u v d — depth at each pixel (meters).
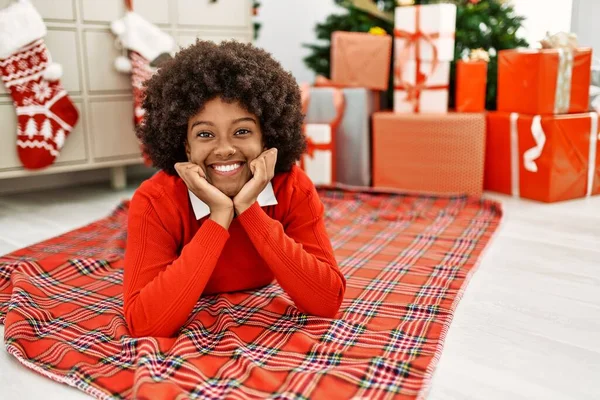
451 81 2.66
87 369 0.94
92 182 2.87
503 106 2.37
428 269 1.47
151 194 1.04
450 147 2.36
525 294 1.34
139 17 2.38
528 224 1.94
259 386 0.88
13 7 2.10
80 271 1.47
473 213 2.06
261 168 0.98
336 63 2.56
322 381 0.89
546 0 2.69
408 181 2.47
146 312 0.97
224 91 0.95
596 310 1.25
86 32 2.31
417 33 2.38
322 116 2.50
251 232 1.00
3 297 1.31
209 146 0.97
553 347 1.08
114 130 2.46
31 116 2.18
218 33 2.67
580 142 2.21
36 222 2.10
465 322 1.19
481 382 0.95
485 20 2.51
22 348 1.03
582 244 1.72
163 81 1.00
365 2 2.70
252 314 1.14
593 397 0.91
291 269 1.01
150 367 0.90
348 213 2.12
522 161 2.28
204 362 0.96
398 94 2.49
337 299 1.07
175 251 1.07
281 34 3.69
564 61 2.14
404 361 0.96
